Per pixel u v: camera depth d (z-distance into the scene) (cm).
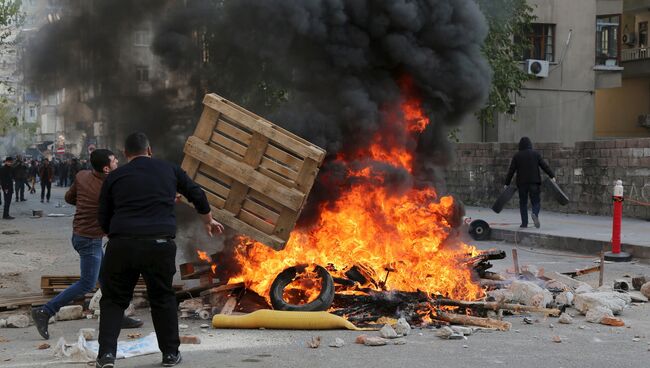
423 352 586
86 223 682
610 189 1983
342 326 672
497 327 677
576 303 761
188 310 761
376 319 704
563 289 841
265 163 692
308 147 685
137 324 707
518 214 2128
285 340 632
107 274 532
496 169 2480
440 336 642
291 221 689
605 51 3275
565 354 581
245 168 690
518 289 776
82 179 693
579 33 3188
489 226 1647
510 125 3131
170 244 539
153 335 636
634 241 1328
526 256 1313
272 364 549
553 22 3159
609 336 651
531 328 686
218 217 699
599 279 954
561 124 3191
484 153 2505
